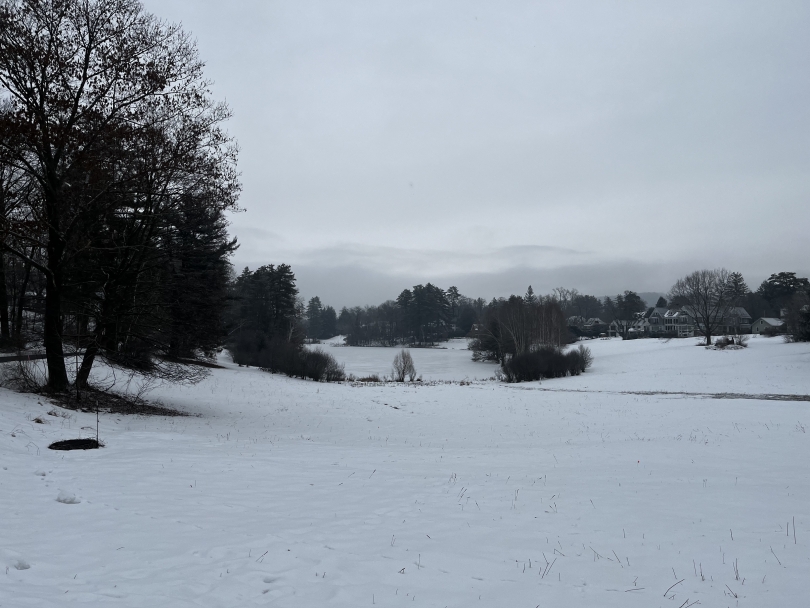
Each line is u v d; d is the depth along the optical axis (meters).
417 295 126.44
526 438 17.94
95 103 17.22
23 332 20.47
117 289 18.67
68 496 7.42
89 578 5.09
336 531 6.86
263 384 35.38
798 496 8.66
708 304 77.50
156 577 5.20
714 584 5.37
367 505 8.16
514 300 71.19
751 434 16.19
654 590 5.25
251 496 8.41
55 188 16.28
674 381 40.03
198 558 5.74
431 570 5.70
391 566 5.78
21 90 16.14
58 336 17.14
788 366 44.59
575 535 6.89
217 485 8.93
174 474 9.44
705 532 6.93
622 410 24.67
